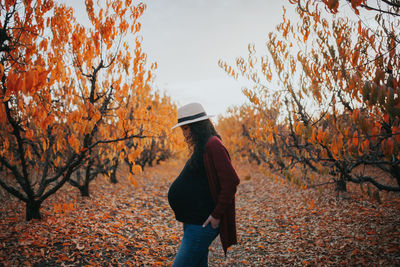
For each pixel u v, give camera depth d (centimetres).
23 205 571
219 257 361
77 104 390
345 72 313
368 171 878
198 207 164
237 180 155
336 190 600
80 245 349
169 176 1443
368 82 169
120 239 393
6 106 333
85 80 423
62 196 681
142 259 334
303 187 370
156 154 1373
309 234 429
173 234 454
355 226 428
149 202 728
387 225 405
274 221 535
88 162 689
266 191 893
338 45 328
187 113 171
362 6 174
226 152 162
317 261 318
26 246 330
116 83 396
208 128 172
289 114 429
